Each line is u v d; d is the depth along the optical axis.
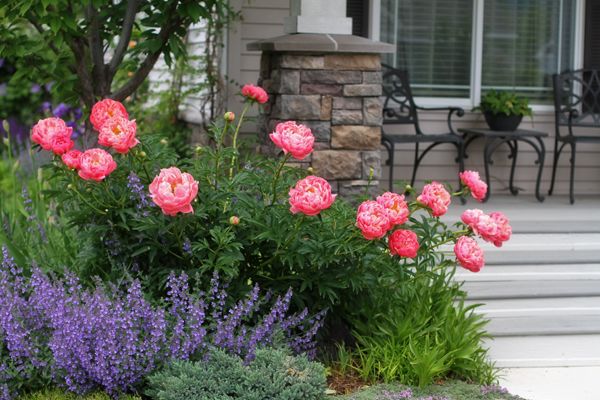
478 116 9.70
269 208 5.55
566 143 9.27
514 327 6.56
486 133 8.95
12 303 5.18
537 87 9.88
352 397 5.28
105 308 5.01
